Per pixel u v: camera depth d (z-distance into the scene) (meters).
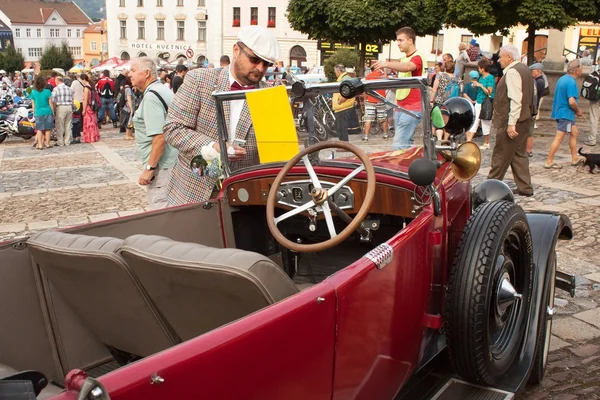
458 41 38.22
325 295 1.91
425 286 2.69
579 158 10.21
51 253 2.42
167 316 2.33
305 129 3.06
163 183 4.75
